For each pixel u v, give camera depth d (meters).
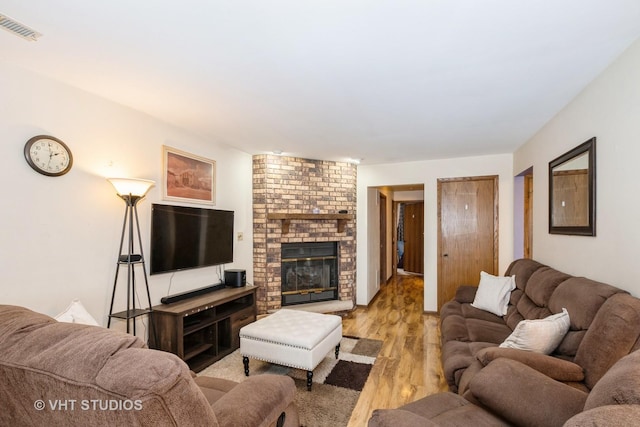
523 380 1.33
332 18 1.50
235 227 4.16
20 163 2.00
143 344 0.91
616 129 1.88
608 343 1.44
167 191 3.10
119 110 2.63
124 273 2.67
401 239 9.21
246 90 2.35
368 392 2.50
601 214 2.05
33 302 2.06
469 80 2.18
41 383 0.83
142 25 1.57
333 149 4.16
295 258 4.79
